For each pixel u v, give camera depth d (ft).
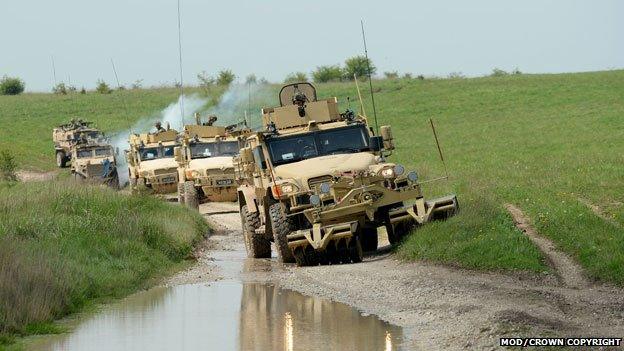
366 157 188.65
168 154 382.01
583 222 187.52
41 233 182.50
